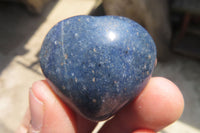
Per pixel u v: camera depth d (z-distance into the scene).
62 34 0.11
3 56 0.35
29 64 0.33
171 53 0.31
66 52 0.10
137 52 0.10
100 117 0.11
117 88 0.10
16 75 0.31
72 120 0.12
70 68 0.10
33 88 0.12
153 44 0.11
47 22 0.40
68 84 0.10
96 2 0.39
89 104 0.11
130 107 0.13
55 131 0.12
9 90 0.29
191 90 0.27
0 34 0.40
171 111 0.12
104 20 0.11
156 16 0.26
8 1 0.46
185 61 0.30
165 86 0.12
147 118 0.12
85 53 0.10
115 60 0.10
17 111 0.27
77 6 0.40
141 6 0.24
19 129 0.14
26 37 0.38
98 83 0.10
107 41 0.10
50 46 0.11
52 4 0.43
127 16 0.25
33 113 0.12
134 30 0.11
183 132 0.23
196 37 0.32
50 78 0.11
